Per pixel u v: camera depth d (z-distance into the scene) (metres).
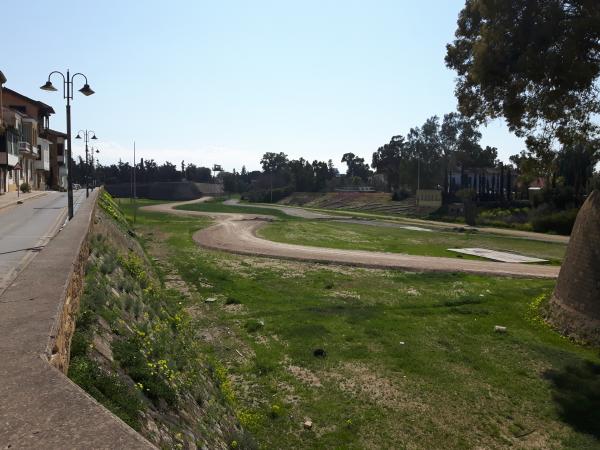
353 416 12.42
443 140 98.25
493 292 25.17
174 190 134.62
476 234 57.50
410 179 100.12
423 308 22.11
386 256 37.00
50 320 5.96
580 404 13.52
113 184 131.75
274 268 31.09
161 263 30.84
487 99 22.78
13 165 48.94
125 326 9.53
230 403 11.87
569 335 18.89
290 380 14.25
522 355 16.91
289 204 121.81
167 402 7.96
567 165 67.56
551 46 18.92
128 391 6.80
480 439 11.79
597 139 23.83
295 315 20.33
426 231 59.66
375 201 103.62
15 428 3.57
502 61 19.98
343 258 35.03
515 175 107.38
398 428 12.01
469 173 105.94
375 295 24.36
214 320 19.52
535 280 28.73
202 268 29.59
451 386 14.33
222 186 159.62
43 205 36.31
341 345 17.09
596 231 19.11
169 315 14.59
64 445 3.36
